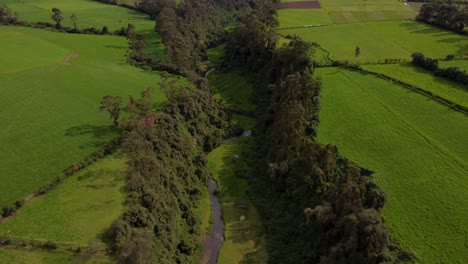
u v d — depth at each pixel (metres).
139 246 61.91
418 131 89.44
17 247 64.06
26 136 93.38
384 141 86.81
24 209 71.75
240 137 117.81
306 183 80.00
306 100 99.06
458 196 70.12
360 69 122.56
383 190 69.50
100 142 91.75
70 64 139.88
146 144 86.44
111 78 129.38
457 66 118.44
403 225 64.50
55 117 102.44
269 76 133.62
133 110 97.12
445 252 59.53
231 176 100.56
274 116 111.00
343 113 98.50
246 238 81.62
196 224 83.44
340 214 67.69
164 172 83.81
